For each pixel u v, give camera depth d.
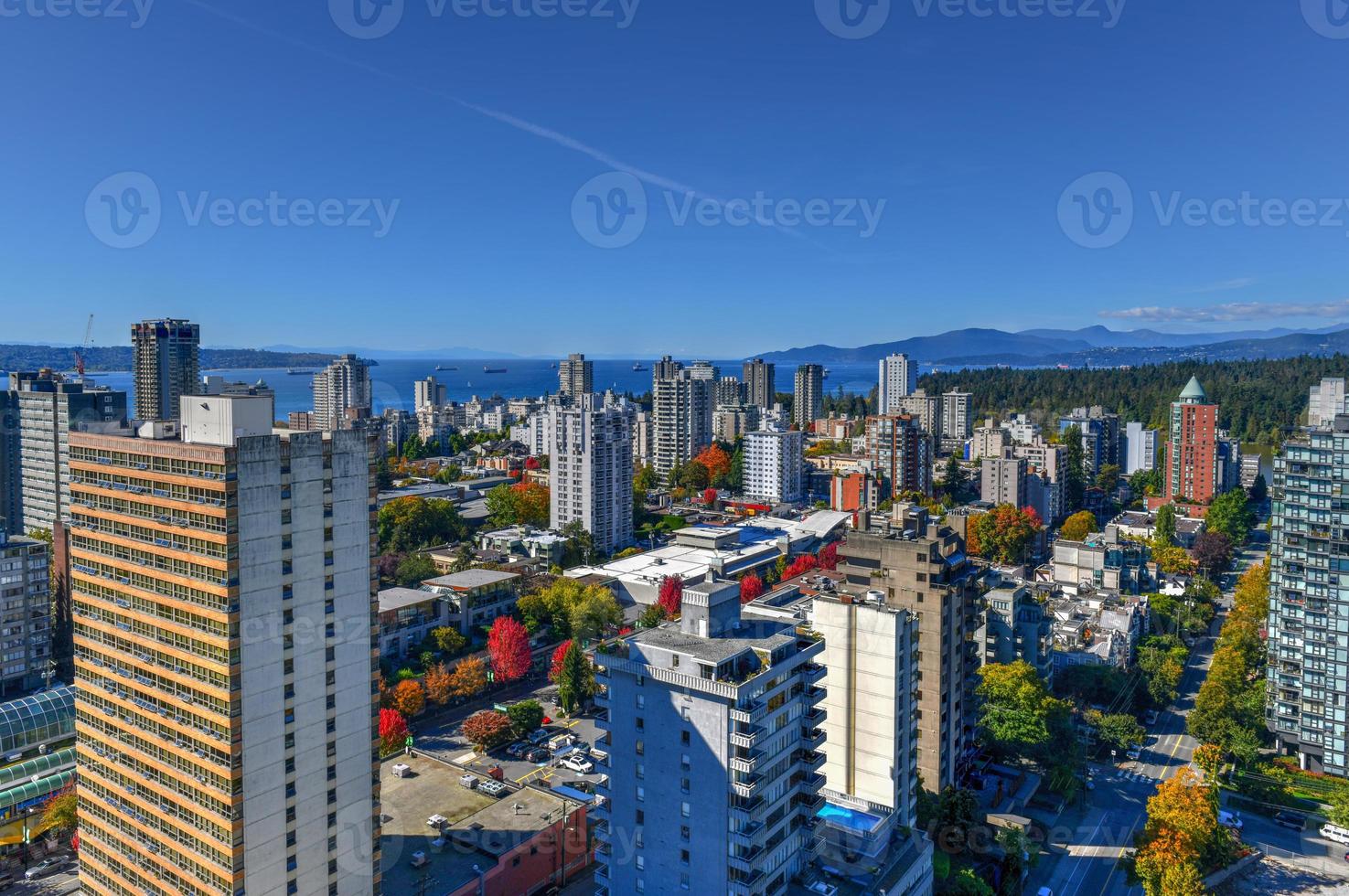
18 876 131.38
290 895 96.38
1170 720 198.62
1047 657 186.12
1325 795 160.38
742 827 94.44
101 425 107.44
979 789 160.62
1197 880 122.25
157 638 96.81
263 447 91.88
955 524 199.50
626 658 102.00
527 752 171.75
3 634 183.00
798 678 104.19
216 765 91.50
